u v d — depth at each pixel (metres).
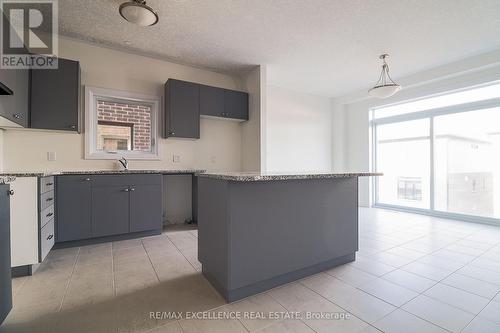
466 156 4.33
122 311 1.55
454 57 3.72
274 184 1.85
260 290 1.80
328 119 5.84
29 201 2.03
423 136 4.83
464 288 1.84
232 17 2.67
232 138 4.35
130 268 2.19
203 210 2.03
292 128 5.33
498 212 3.98
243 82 4.37
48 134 2.97
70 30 2.91
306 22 2.78
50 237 2.38
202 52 3.50
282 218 1.89
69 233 2.66
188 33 3.00
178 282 1.94
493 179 4.02
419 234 3.31
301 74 4.42
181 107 3.56
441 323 1.43
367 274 2.09
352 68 4.13
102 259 2.40
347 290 1.82
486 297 1.72
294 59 3.77
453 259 2.41
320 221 2.13
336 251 2.24
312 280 1.99
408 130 5.07
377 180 5.59
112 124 3.51
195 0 2.38
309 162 5.55
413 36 3.10
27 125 2.62
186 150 3.92
